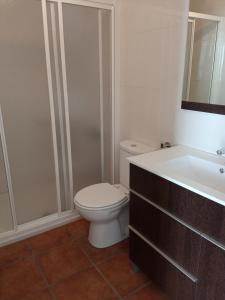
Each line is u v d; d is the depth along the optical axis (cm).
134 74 211
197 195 113
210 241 112
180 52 166
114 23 213
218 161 146
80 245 205
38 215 221
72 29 196
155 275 153
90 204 181
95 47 212
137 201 155
